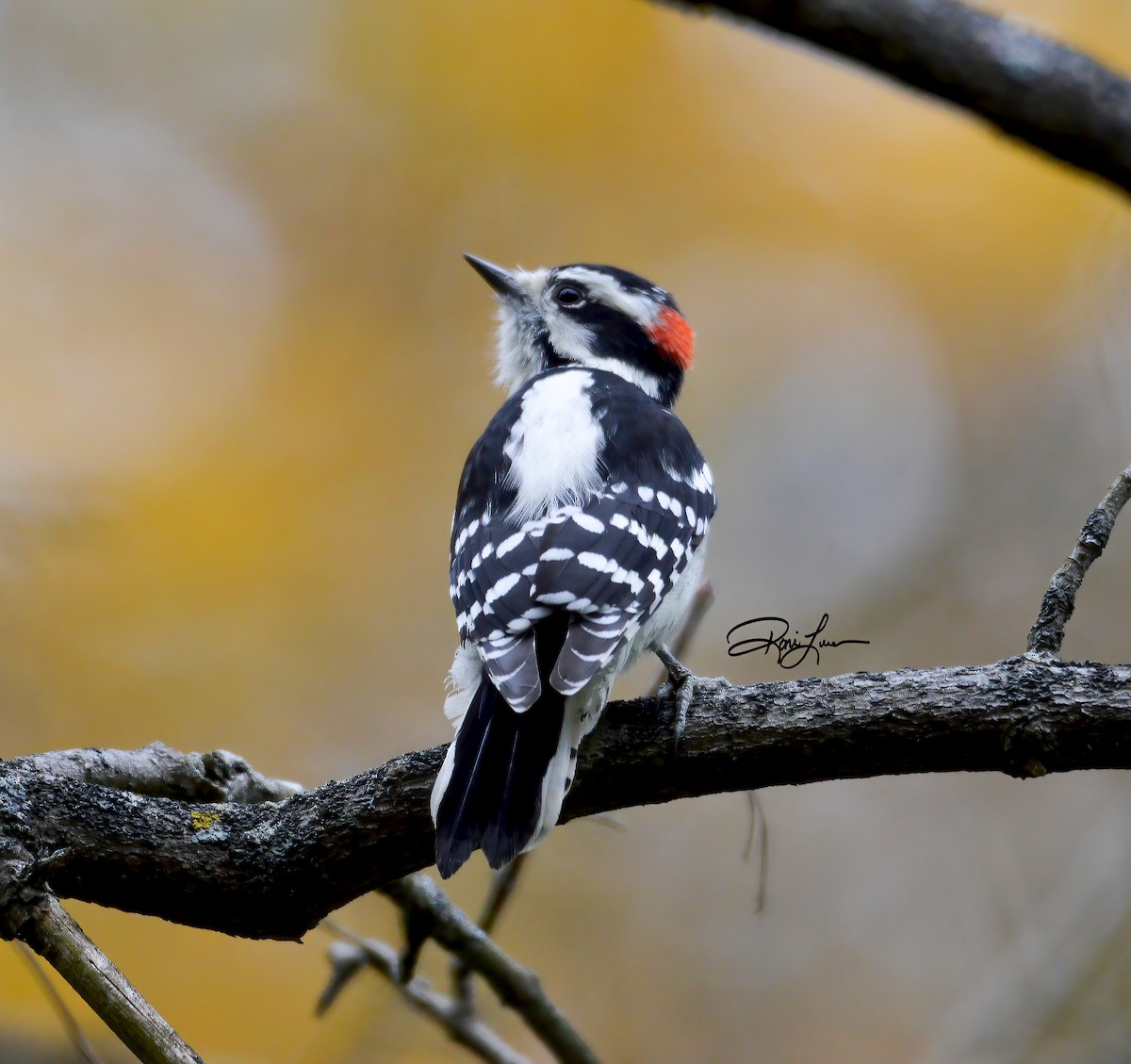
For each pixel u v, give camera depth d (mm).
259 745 11438
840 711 5258
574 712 5473
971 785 12625
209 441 12680
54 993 5555
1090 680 5086
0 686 10789
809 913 12172
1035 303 14195
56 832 5121
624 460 6715
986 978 11438
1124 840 11281
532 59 14062
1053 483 14141
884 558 14352
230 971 10156
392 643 12141
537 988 7039
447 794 5184
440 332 13508
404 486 12938
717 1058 11492
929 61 5609
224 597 11852
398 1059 9820
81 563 11141
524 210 14039
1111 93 5578
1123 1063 9984
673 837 12344
